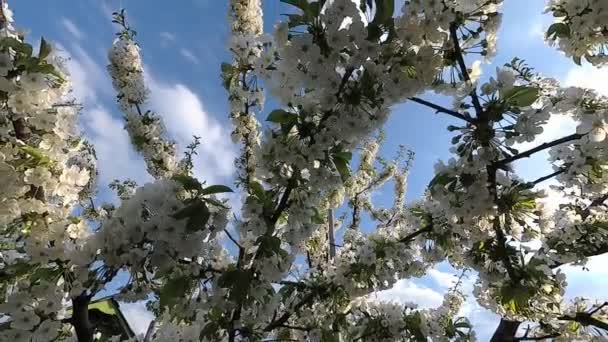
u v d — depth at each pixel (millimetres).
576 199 5094
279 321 4297
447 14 2957
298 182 3137
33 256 2832
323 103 2844
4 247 3111
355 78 2895
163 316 4133
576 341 5707
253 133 5355
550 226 3857
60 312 2934
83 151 5164
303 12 2818
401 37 2943
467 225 3955
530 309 4910
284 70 2924
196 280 3168
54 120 2990
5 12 2969
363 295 4688
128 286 3025
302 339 4664
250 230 3105
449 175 3475
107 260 2670
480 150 3277
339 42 2744
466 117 3230
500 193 3695
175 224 2689
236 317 3395
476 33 3248
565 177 3990
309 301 4566
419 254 4793
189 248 2773
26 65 2812
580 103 3809
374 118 2957
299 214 3168
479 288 5383
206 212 2740
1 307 2791
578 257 5148
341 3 2729
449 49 3240
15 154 2828
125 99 5703
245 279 3023
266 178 3084
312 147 2906
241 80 4570
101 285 2766
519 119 3107
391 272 4602
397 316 4645
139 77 5797
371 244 4621
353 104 2850
